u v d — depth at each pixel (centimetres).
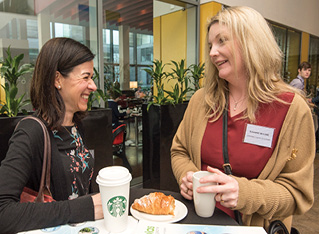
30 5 231
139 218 74
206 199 75
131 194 94
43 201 81
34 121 83
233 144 97
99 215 72
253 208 78
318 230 211
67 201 73
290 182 87
